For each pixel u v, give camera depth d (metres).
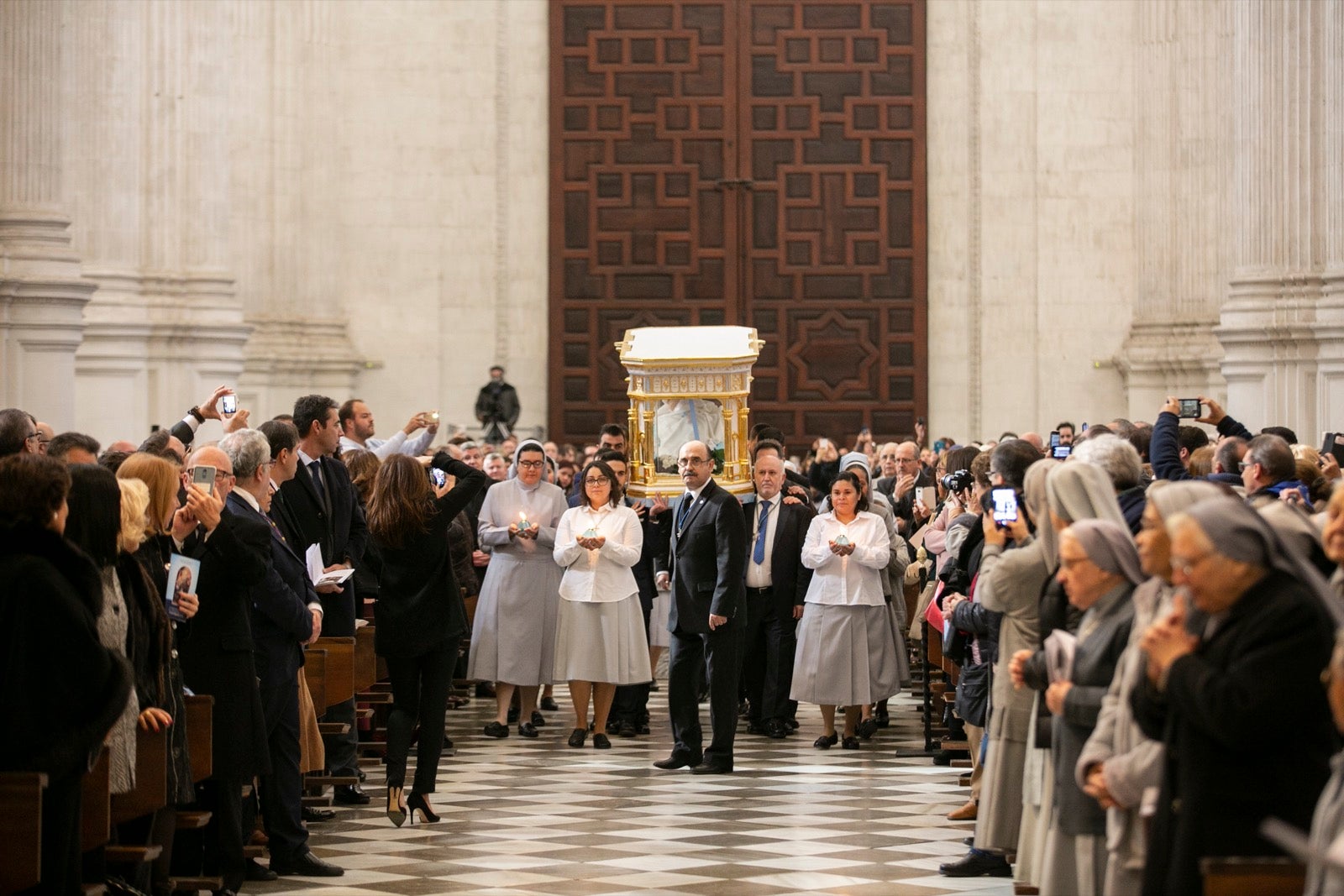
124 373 17.81
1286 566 4.62
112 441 17.77
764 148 25.23
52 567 5.51
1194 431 10.51
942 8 25.22
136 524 6.30
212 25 19.20
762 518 13.08
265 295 23.58
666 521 13.70
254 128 23.12
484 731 13.34
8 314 14.14
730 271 25.20
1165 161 24.44
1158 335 24.38
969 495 9.23
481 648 12.86
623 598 12.51
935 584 11.36
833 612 12.22
